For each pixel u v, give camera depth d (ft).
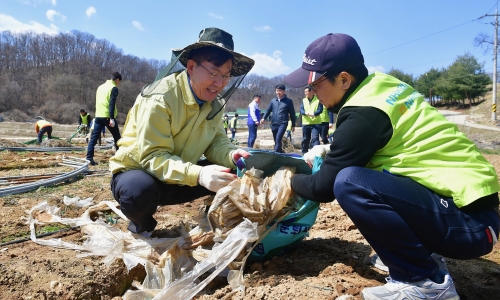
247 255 7.54
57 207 12.16
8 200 13.50
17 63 278.05
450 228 5.85
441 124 6.30
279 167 8.52
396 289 5.92
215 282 8.01
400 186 5.93
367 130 6.06
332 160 6.36
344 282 7.12
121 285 8.14
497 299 7.07
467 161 6.11
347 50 6.58
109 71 289.74
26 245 9.40
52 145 41.86
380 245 6.11
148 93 8.22
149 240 8.61
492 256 9.11
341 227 10.96
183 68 8.73
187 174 7.84
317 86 6.91
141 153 8.18
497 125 109.19
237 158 8.57
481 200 6.04
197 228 8.89
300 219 8.16
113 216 11.66
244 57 8.52
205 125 9.17
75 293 7.23
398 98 6.31
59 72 270.46
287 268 8.09
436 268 5.96
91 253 8.75
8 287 7.10
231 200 7.51
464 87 189.37
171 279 7.48
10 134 112.47
